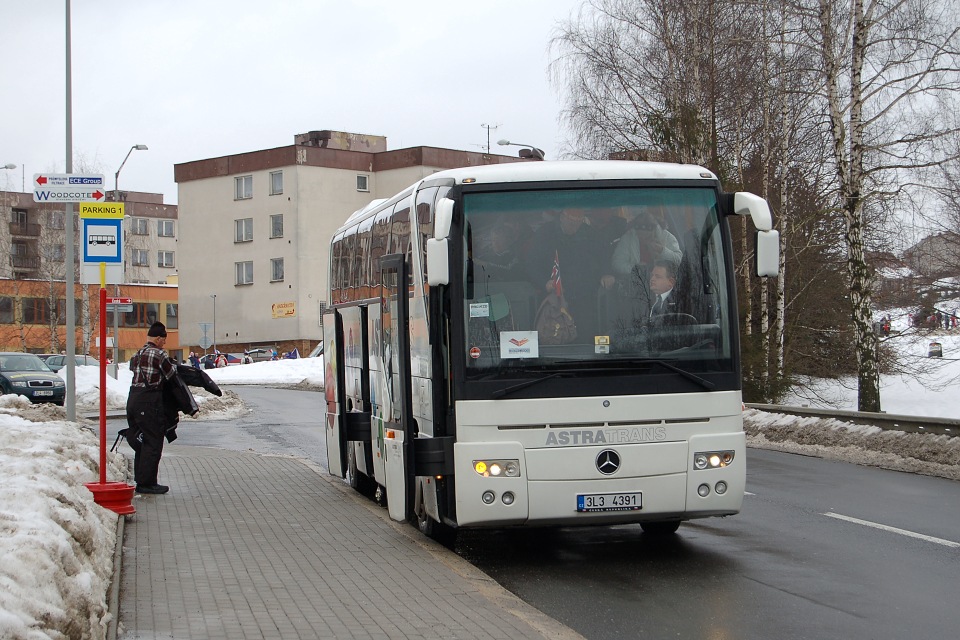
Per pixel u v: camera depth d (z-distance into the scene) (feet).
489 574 31.24
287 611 24.93
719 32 107.14
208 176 271.28
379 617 24.44
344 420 49.08
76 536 26.84
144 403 45.73
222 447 75.00
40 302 294.25
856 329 93.56
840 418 67.72
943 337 125.29
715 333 31.73
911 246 107.76
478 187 31.68
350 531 37.32
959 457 54.03
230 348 268.82
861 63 91.86
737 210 32.50
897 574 29.63
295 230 257.75
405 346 34.27
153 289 326.03
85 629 20.49
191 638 22.31
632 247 31.81
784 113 111.65
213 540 34.94
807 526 37.73
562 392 30.78
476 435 30.60
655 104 113.50
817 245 115.44
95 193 50.52
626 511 30.76
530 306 31.19
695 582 29.27
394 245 39.27
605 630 24.36
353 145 281.13
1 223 321.11
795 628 24.17
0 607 17.84
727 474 31.32
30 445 44.14
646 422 30.99
